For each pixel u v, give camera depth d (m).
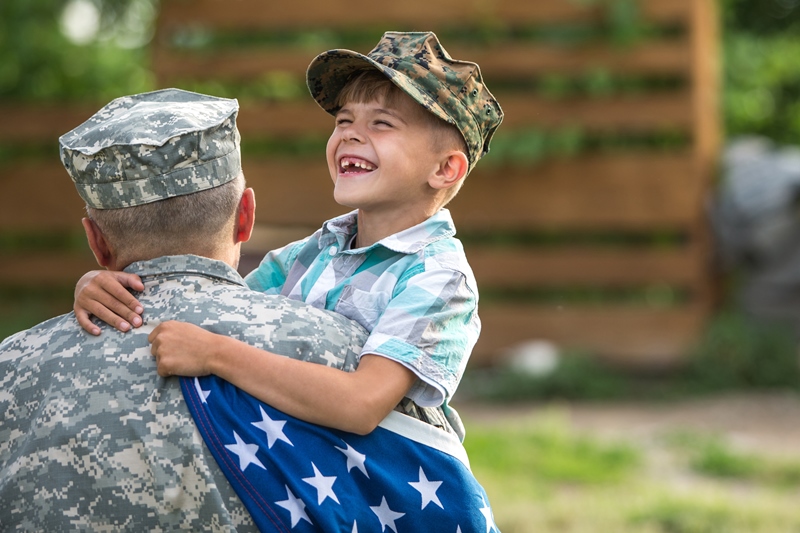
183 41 16.61
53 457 3.25
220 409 3.26
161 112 3.48
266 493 3.23
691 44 15.79
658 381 16.19
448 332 3.66
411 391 3.56
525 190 16.39
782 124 24.56
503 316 16.69
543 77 16.09
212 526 3.20
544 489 10.29
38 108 17.36
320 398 3.29
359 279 3.94
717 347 16.09
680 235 16.38
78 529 3.21
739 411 14.60
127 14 17.88
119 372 3.32
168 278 3.49
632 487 10.45
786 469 11.19
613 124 16.08
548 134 16.16
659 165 16.16
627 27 15.67
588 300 16.72
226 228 3.58
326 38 16.55
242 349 3.30
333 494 3.29
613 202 16.25
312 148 16.89
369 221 4.12
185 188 3.46
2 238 17.69
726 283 17.41
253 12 16.55
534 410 14.90
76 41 17.80
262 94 16.81
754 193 17.33
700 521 9.10
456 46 16.20
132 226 3.48
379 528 3.36
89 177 3.45
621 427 13.70
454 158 4.05
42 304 17.64
